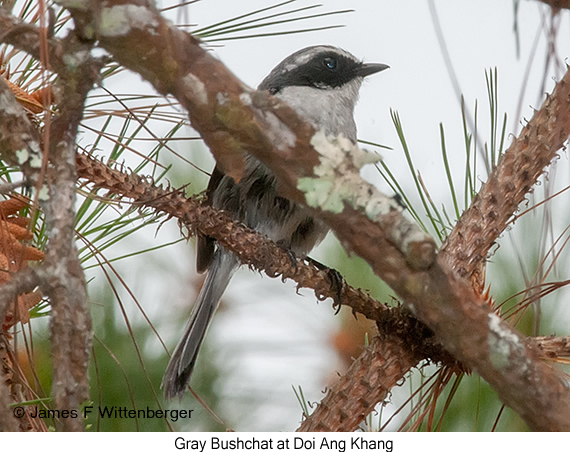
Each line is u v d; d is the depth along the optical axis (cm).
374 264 399
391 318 579
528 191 584
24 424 507
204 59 392
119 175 600
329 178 394
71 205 386
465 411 729
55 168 393
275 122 393
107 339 781
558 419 400
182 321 899
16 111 410
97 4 383
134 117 568
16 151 404
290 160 394
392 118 634
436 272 396
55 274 368
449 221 632
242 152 398
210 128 393
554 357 541
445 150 606
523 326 740
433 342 571
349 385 571
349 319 884
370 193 395
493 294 758
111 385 768
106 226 624
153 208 625
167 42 386
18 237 554
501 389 405
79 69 400
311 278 664
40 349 721
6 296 360
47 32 421
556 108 578
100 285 809
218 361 857
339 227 397
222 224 643
